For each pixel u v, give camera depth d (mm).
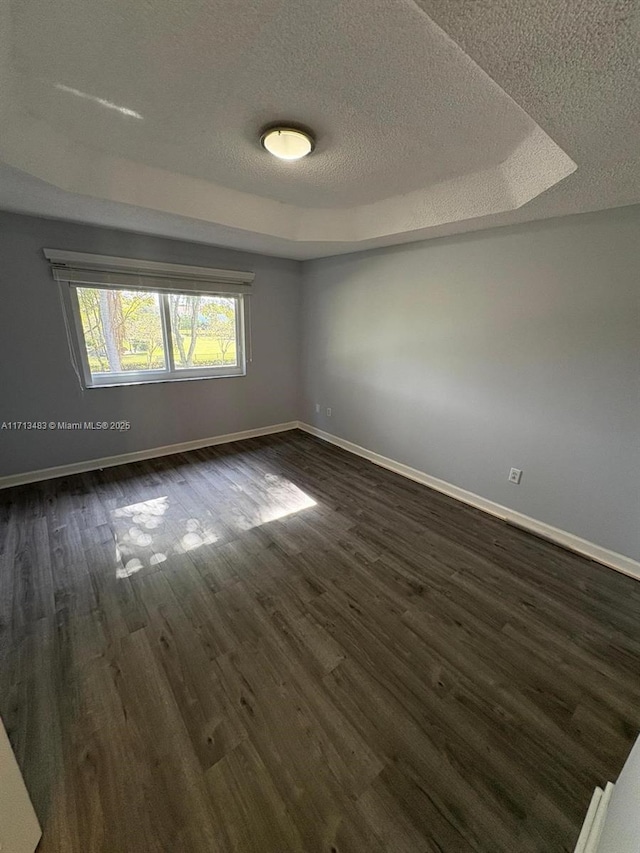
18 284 2645
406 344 3178
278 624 1725
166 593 1898
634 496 2066
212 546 2295
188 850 986
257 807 1077
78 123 1605
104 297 3074
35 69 1248
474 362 2709
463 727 1306
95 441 3270
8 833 872
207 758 1191
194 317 3621
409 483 3258
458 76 1219
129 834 1012
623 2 650
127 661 1521
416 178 2096
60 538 2334
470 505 2891
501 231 2383
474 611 1832
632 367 1977
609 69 839
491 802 1103
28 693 1382
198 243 3309
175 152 1867
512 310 2420
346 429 4008
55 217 2551
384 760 1201
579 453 2250
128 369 3336
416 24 997
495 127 1521
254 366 4117
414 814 1070
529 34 746
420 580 2043
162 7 972
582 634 1714
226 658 1545
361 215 2717
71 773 1142
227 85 1317
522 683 1472
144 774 1146
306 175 2102
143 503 2785
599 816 1009
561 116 1053
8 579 1973
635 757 912
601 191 1643
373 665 1531
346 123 1545
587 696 1428
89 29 1056
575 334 2156
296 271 4145
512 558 2250
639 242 1857
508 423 2576
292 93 1353
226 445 4062
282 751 1219
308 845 1001
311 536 2430
